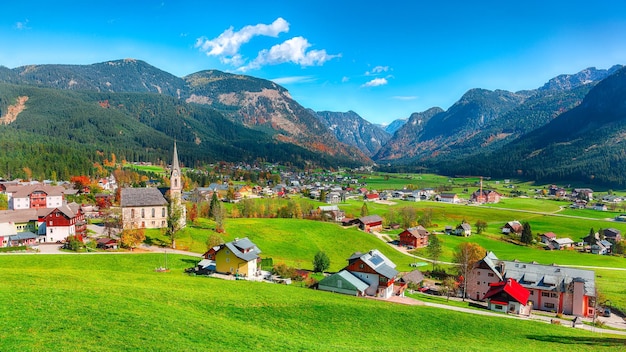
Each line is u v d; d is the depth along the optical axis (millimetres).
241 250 102125
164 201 147000
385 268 99438
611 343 63938
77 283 61656
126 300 53531
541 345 60406
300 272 107938
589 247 193750
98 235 134250
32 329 39500
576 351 57656
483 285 110062
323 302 69250
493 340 61219
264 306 62500
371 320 63562
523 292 99562
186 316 50938
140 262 101500
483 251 131750
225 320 53094
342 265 134125
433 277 129000
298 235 166375
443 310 77000
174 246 125188
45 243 122312
